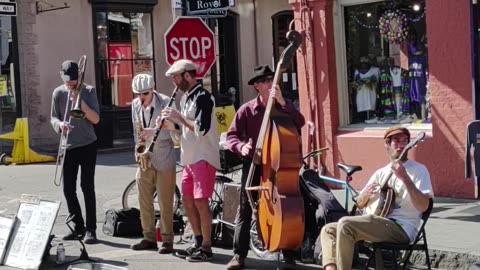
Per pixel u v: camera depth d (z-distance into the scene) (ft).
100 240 27.17
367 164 31.83
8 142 55.31
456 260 21.80
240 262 22.39
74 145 26.12
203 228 23.61
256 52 69.92
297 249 21.40
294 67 62.28
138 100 25.07
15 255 23.13
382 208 18.29
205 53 27.25
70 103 25.94
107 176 44.09
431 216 26.61
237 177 30.32
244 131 22.22
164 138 24.44
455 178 29.50
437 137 29.78
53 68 57.72
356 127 32.89
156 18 62.75
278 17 71.15
